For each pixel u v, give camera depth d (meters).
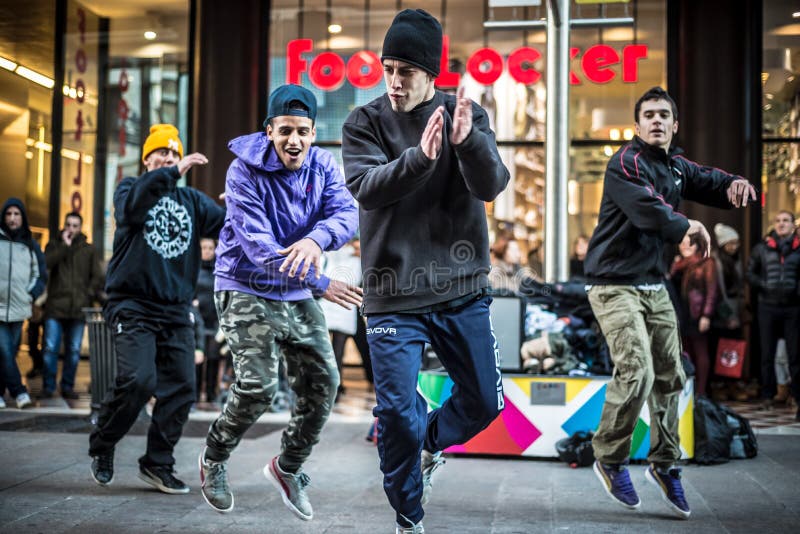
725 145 10.51
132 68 12.38
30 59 12.76
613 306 4.09
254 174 3.71
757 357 10.41
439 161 2.91
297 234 3.82
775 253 8.72
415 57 2.88
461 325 2.95
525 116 11.71
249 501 4.27
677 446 4.08
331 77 11.98
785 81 10.73
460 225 2.95
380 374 2.90
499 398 3.00
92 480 4.71
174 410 4.43
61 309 9.09
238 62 11.55
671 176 4.08
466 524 3.83
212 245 8.79
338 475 5.00
